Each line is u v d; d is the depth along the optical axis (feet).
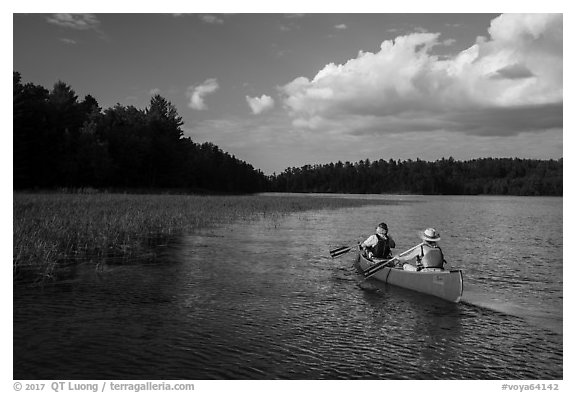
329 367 21.33
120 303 30.55
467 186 575.38
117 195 141.90
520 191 529.86
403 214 131.23
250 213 107.14
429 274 34.22
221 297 32.78
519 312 30.30
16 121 169.07
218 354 22.50
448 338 25.25
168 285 35.81
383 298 33.45
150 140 254.68
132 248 51.47
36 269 38.52
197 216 88.07
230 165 455.63
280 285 36.88
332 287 36.65
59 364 21.09
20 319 26.84
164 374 20.34
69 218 67.21
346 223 93.30
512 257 52.49
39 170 185.98
